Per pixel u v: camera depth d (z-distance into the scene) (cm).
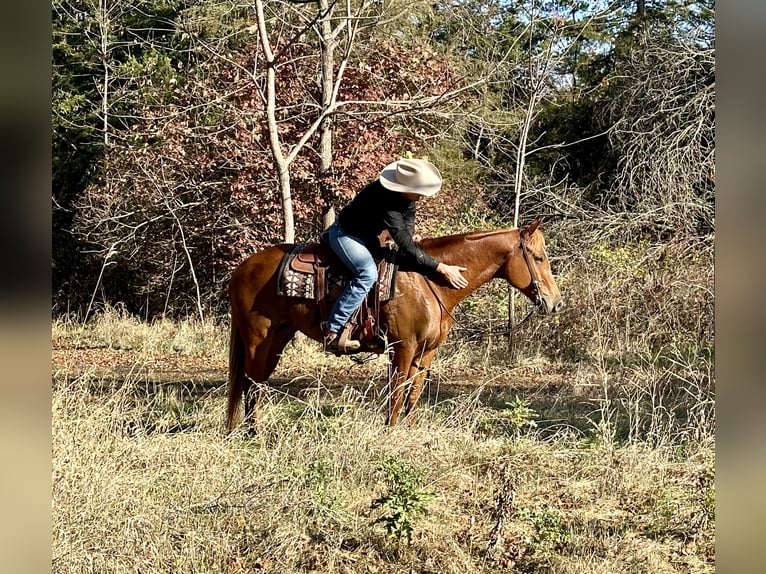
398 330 689
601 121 1716
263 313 705
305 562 456
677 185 1223
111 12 2047
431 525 504
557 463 625
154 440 582
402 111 1041
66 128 1973
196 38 1375
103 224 1769
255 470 545
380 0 1148
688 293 1010
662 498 554
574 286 1138
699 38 1502
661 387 817
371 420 629
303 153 1433
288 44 919
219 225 1566
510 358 1198
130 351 1410
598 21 2027
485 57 1677
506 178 1831
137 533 441
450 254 712
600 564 460
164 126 1473
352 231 671
